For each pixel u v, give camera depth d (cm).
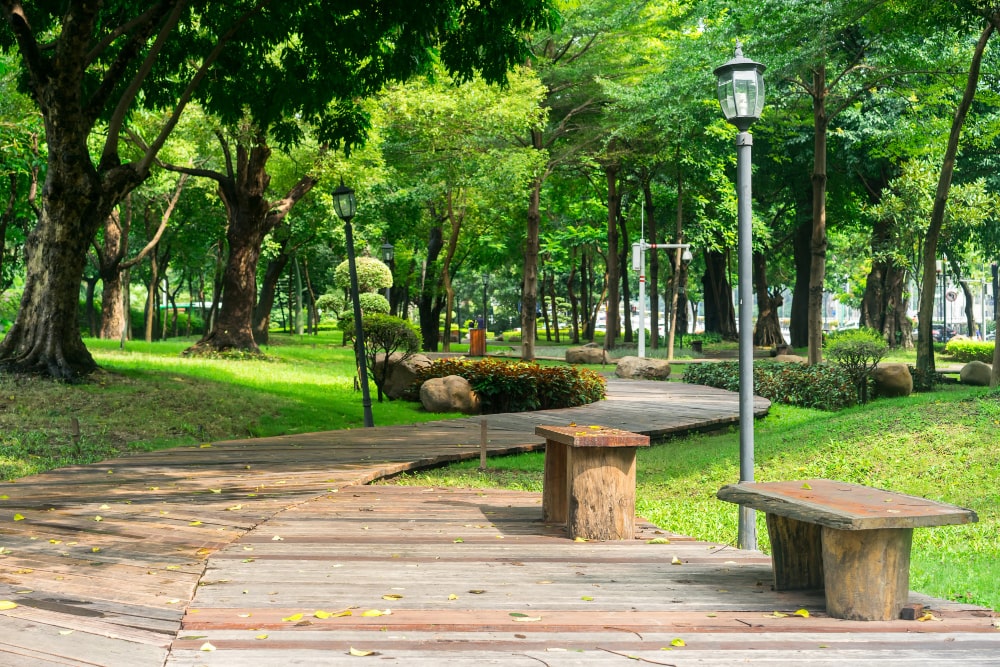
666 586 536
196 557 593
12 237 3306
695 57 2494
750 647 419
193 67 1775
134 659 385
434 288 4294
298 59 1714
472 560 602
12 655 383
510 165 2931
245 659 388
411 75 1680
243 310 2658
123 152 2653
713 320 5691
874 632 445
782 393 2172
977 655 407
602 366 3409
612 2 3044
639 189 4506
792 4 2008
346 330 3803
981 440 1138
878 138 3309
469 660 391
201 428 1402
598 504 677
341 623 445
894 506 475
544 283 6388
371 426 1573
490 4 1500
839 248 4666
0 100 2194
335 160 2620
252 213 2634
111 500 812
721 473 1188
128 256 4369
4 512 740
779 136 3584
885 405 1681
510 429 1546
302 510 789
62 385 1498
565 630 442
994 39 2520
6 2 1397
